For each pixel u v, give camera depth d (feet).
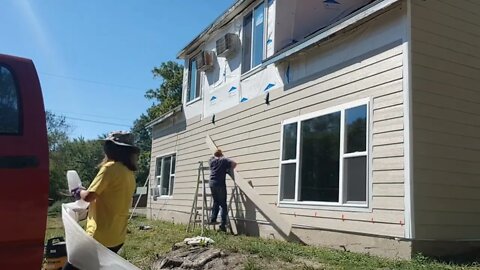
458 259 22.94
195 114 50.34
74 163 167.53
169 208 54.19
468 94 26.27
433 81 24.82
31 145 10.56
